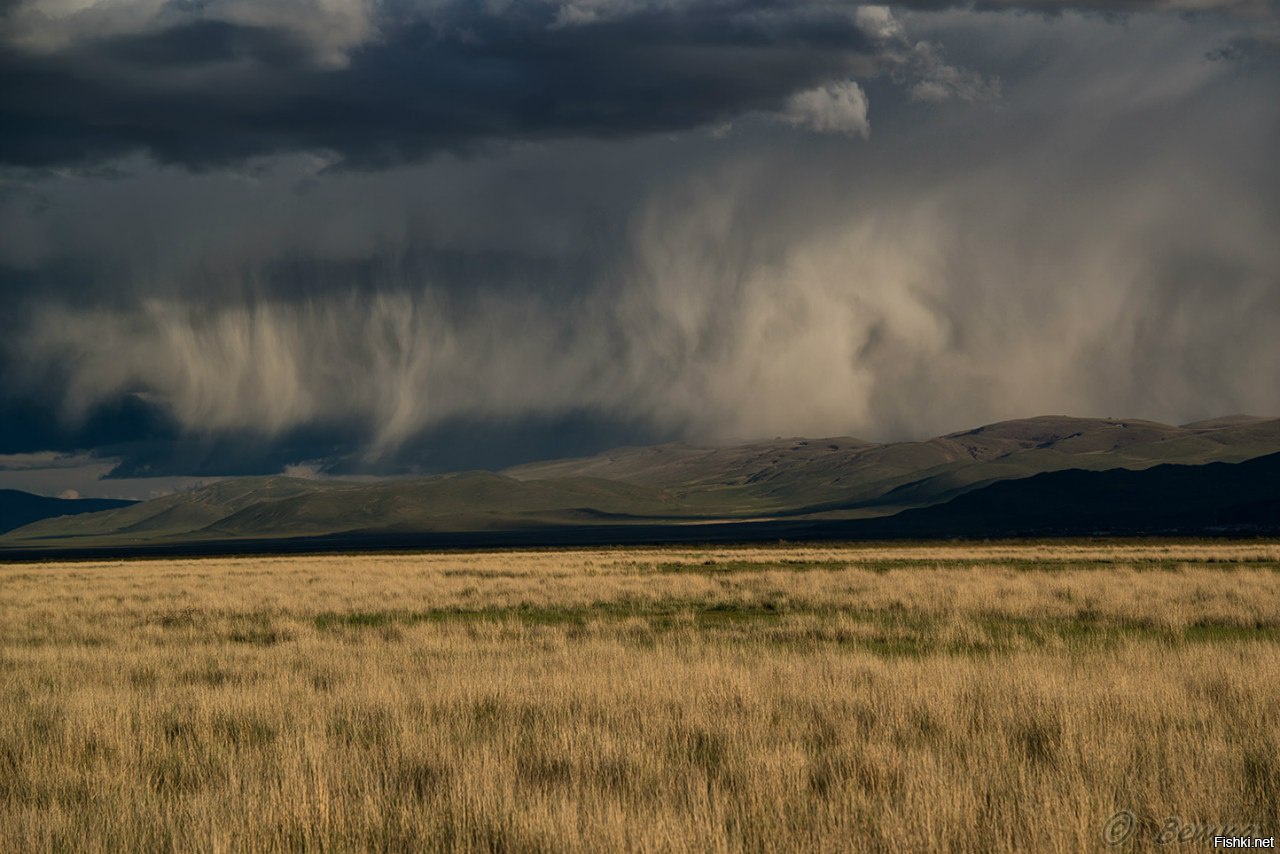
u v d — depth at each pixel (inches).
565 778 394.6
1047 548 4028.1
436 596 1601.9
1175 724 450.3
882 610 1240.8
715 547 5629.9
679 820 325.1
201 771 424.8
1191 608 1136.2
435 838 327.0
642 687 566.9
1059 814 314.7
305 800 350.3
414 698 562.3
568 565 2856.8
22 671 756.6
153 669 759.1
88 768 443.2
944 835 308.0
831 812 330.6
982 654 796.0
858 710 507.8
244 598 1617.9
